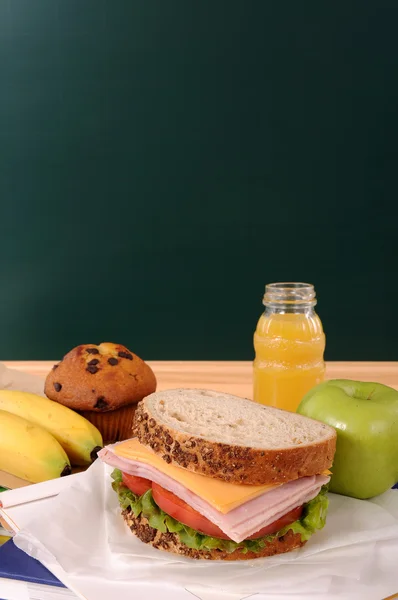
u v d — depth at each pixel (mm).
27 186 1499
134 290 1531
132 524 591
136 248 1512
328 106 1418
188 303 1526
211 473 574
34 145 1479
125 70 1431
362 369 941
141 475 595
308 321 783
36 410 717
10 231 1521
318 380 785
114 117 1452
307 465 583
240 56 1408
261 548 569
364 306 1501
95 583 547
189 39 1407
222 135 1444
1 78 1451
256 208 1473
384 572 563
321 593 541
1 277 1540
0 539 615
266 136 1438
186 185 1473
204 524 567
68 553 568
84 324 1553
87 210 1501
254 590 542
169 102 1438
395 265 1478
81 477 642
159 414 622
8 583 562
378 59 1393
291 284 801
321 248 1479
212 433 597
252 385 871
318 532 596
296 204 1464
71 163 1482
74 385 753
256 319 1521
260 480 572
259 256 1493
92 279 1531
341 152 1436
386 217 1457
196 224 1490
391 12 1374
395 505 645
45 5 1411
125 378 760
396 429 632
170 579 550
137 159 1469
